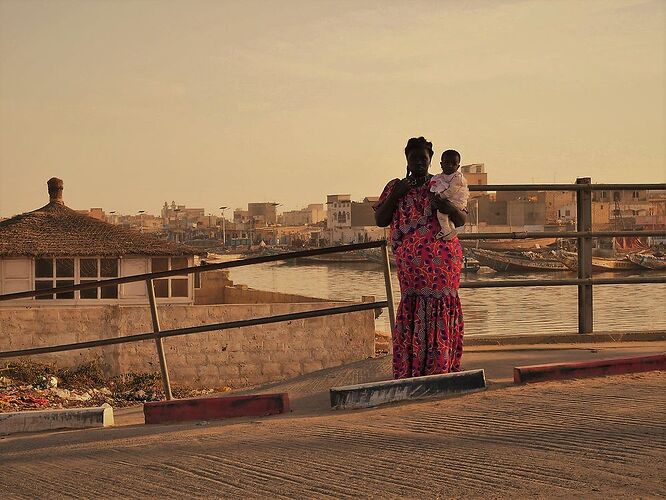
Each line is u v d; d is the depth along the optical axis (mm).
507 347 9742
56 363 19359
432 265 7414
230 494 4648
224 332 19781
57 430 7492
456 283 7551
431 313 7461
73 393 17094
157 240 30031
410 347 7512
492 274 57594
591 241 10117
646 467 4496
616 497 4062
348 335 20062
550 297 45406
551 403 6379
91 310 19547
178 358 19688
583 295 10109
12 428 7508
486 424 5863
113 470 5469
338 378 9062
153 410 7434
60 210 31406
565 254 55062
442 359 7473
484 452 5062
